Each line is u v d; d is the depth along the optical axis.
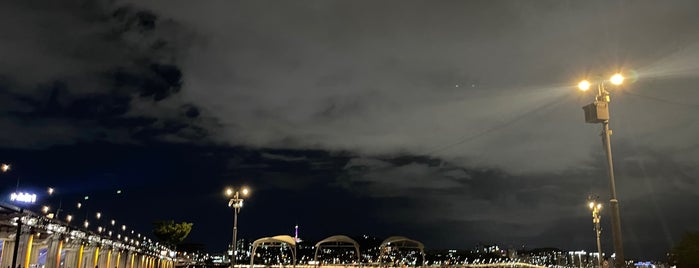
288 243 110.69
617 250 18.70
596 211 52.41
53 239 67.69
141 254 125.94
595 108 19.83
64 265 77.81
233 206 58.03
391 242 119.06
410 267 172.00
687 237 67.44
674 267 71.31
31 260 68.06
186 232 161.75
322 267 143.25
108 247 91.88
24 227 56.62
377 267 165.75
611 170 19.48
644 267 126.50
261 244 111.19
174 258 153.75
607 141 19.83
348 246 121.69
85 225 80.69
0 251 57.56
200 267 178.38
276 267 160.38
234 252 56.81
